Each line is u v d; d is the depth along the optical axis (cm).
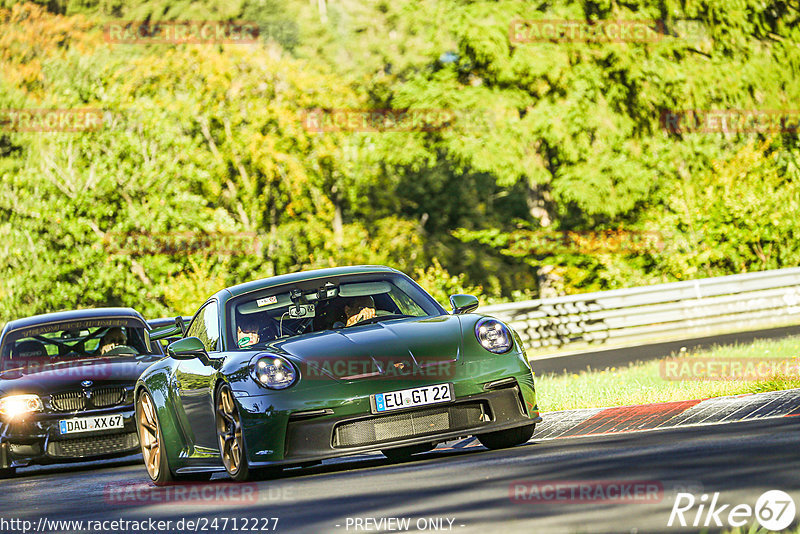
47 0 10350
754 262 7331
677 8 7000
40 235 8844
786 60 7144
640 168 7075
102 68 9244
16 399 2980
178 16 11481
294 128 9044
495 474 1561
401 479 1641
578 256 7406
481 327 1966
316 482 1750
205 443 2084
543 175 6950
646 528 1077
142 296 8656
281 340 2027
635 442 1841
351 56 11206
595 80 6862
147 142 9006
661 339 5766
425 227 10988
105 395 3027
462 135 6981
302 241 9244
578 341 5816
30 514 1862
